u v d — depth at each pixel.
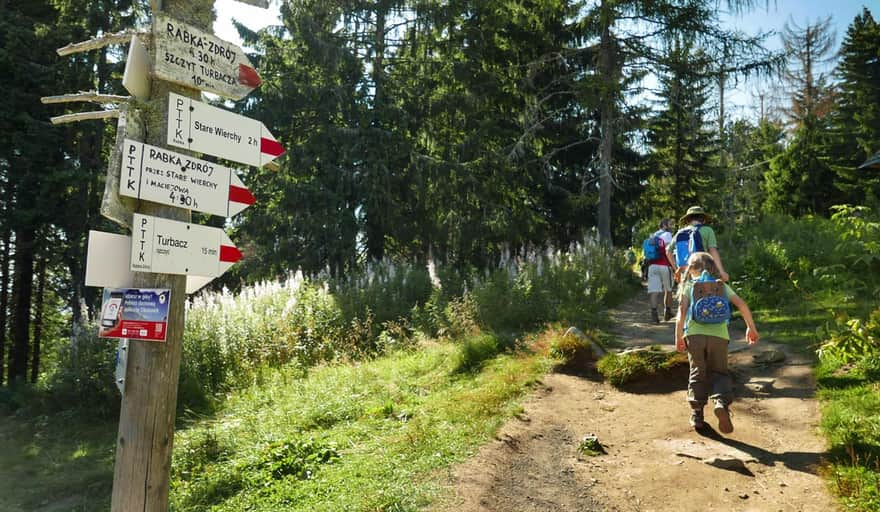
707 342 5.59
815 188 32.62
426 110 20.44
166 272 3.10
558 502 4.48
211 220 21.27
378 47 20.39
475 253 20.48
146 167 3.04
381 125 20.34
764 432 5.48
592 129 25.02
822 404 5.75
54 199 17.75
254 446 6.84
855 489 4.20
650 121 29.23
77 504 7.00
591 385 7.33
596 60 20.36
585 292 12.03
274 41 20.50
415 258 21.09
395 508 4.28
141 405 3.03
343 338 11.84
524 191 23.36
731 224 35.09
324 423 7.31
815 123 36.25
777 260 11.92
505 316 10.84
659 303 13.53
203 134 3.30
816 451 4.93
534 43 21.25
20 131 17.42
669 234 11.23
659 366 7.18
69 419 10.88
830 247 12.18
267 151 3.62
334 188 19.16
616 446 5.53
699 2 17.28
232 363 11.18
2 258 22.28
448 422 6.21
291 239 18.97
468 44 20.80
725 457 5.00
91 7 18.41
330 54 19.28
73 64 18.50
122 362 3.11
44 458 9.08
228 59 3.49
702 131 33.94
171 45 3.21
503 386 7.14
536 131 22.31
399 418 6.82
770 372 7.04
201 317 12.01
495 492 4.57
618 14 17.92
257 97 20.30
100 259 2.97
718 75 18.44
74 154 19.06
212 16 3.42
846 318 6.91
